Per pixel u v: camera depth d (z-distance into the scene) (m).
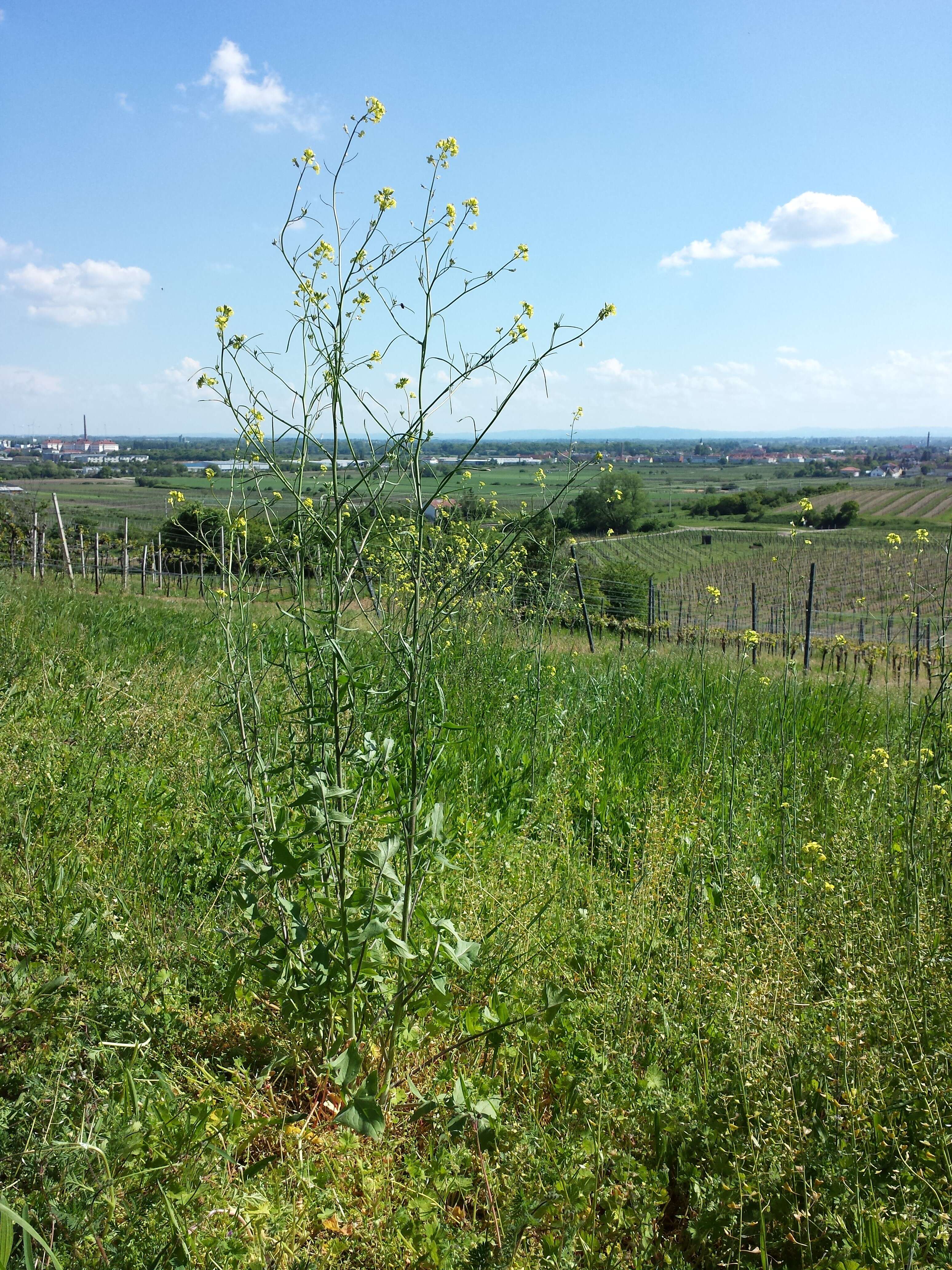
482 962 3.09
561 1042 2.84
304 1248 2.03
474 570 3.03
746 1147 2.24
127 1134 2.16
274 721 3.42
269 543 3.22
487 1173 2.19
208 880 3.76
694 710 6.42
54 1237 1.94
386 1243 2.05
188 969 3.13
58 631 9.38
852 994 2.68
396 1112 2.60
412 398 2.67
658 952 3.20
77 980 2.91
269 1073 2.62
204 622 10.05
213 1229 2.00
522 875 3.62
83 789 4.41
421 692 2.85
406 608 3.07
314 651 2.70
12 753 4.68
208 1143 2.22
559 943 3.30
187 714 5.59
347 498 2.66
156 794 4.52
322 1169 2.29
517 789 5.06
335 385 2.62
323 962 2.51
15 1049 2.72
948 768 4.66
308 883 2.78
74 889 3.51
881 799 4.32
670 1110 2.45
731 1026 2.66
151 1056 2.67
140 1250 1.90
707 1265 2.12
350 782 3.53
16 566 23.27
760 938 3.09
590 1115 2.44
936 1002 2.69
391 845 2.52
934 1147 2.24
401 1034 2.72
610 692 6.90
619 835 4.56
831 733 6.11
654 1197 2.20
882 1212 2.06
